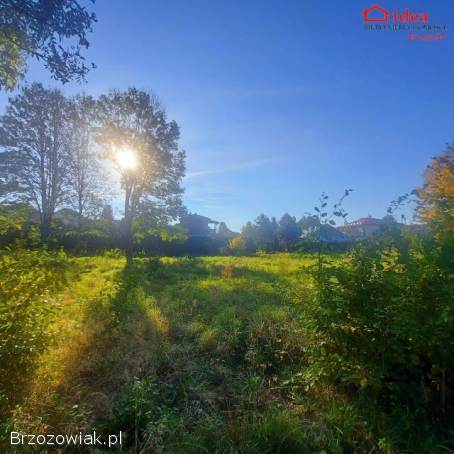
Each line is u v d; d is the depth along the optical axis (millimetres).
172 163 17547
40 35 4648
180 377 3111
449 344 2096
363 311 2414
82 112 17047
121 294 4578
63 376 2865
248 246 29172
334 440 2129
